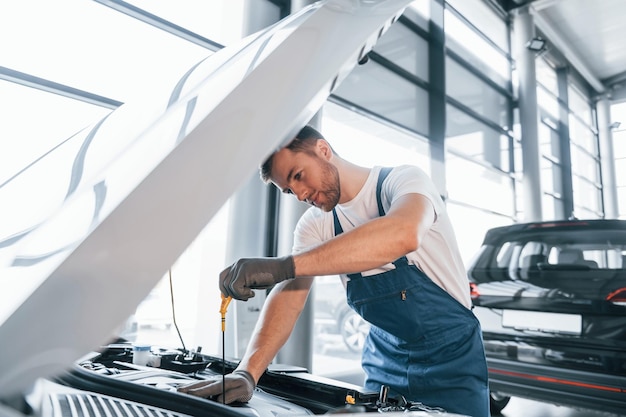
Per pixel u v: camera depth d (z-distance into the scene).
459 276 0.89
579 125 8.62
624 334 1.72
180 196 0.30
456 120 5.07
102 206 0.31
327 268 0.55
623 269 1.81
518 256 2.15
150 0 2.33
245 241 2.78
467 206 5.16
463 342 0.85
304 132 0.73
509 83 6.22
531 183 5.80
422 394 0.85
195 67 0.57
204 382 0.56
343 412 0.38
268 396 0.61
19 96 1.91
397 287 0.86
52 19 2.00
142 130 0.41
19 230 0.39
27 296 0.27
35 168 0.56
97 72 2.13
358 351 3.87
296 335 2.63
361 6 0.46
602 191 9.14
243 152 0.32
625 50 7.75
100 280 0.27
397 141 4.24
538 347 1.92
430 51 4.59
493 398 2.25
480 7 5.62
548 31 6.74
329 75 0.38
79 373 0.49
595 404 1.76
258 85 0.36
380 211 0.83
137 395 0.44
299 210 2.74
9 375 0.25
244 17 2.78
